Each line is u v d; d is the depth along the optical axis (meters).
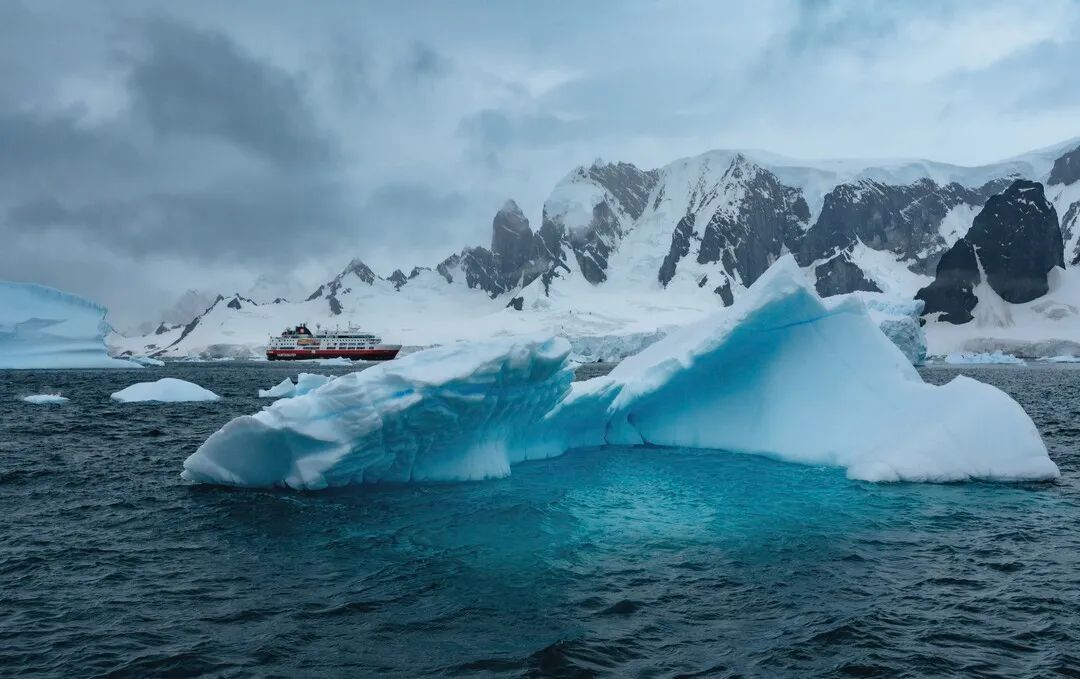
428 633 7.27
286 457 13.41
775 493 13.52
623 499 13.02
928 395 15.84
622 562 9.55
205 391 38.50
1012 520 11.55
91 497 13.03
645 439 20.50
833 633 7.28
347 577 8.90
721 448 18.88
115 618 7.54
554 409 17.69
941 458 14.51
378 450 13.27
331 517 11.60
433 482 14.41
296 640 7.07
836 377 17.05
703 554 9.88
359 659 6.68
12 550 9.84
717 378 19.05
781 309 17.02
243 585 8.59
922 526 11.23
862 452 15.59
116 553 9.76
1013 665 6.56
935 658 6.71
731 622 7.58
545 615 7.75
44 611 7.69
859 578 8.91
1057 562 9.49
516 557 9.72
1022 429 14.85
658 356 21.48
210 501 12.65
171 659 6.58
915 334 86.62
